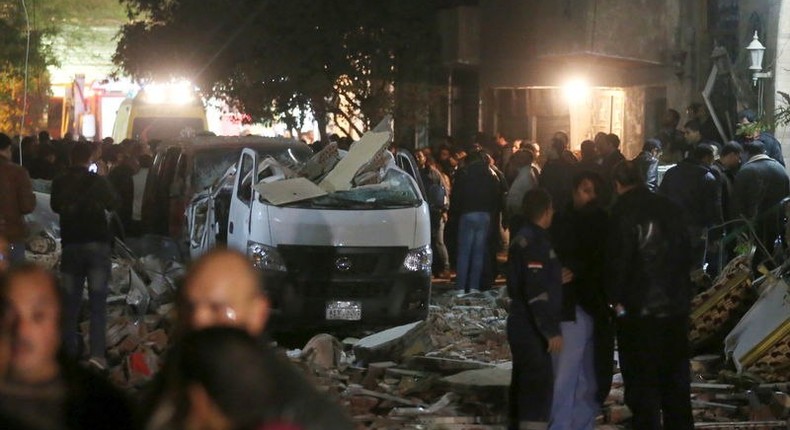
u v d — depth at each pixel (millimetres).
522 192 17328
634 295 8211
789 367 10820
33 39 40781
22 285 4027
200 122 28562
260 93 23766
